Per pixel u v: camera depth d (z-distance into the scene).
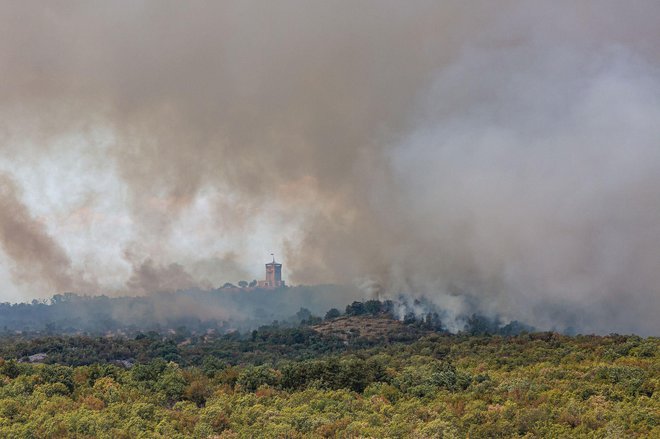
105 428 182.25
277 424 190.25
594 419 180.50
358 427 184.88
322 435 184.75
